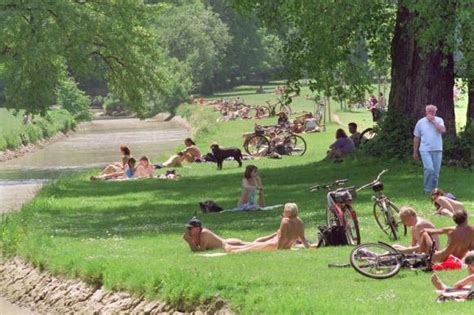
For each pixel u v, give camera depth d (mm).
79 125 177500
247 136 79312
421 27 53312
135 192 57219
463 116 104500
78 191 59031
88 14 91500
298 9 59031
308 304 22562
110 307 29109
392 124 58719
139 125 178875
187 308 26047
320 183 53875
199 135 114625
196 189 57000
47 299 32688
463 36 52188
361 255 27250
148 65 98938
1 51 89875
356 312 21750
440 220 35719
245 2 64938
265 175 61281
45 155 113625
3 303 34094
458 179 50062
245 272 28094
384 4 59094
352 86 67000
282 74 67000
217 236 33500
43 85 90000
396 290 24719
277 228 38156
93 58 97312
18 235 39375
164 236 37844
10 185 76688
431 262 27438
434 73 57531
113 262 31422
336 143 66125
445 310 21750
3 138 111500
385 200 34406
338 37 59500
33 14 87250
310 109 146375
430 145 45312
